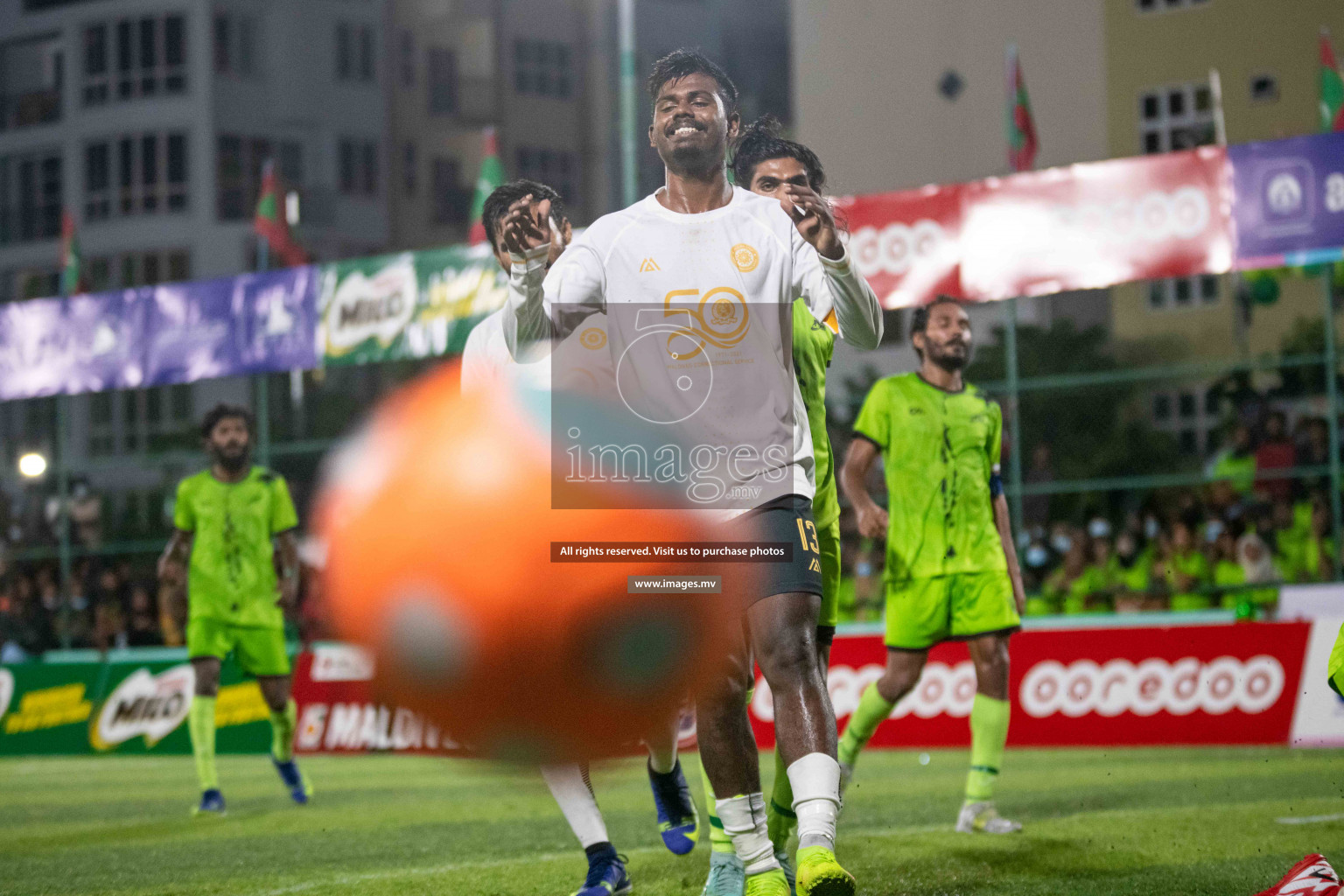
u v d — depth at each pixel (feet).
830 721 12.10
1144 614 36.52
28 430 112.47
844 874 11.27
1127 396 65.87
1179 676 33.94
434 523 16.99
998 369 65.98
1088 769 29.45
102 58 126.72
